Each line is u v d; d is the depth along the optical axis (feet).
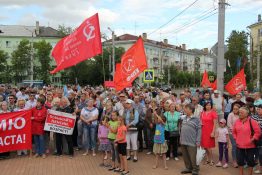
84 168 32.07
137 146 38.45
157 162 32.12
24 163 33.96
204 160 34.50
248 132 27.02
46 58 226.38
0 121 35.04
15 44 250.57
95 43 37.47
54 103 40.78
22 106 37.96
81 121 38.91
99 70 198.70
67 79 218.38
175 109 35.40
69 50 38.78
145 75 58.13
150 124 36.65
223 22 47.21
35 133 36.40
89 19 37.70
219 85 47.65
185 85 271.69
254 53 136.98
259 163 29.60
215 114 32.53
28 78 227.40
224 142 31.76
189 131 29.32
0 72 221.66
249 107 31.55
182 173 30.04
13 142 35.76
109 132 31.76
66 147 38.29
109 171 31.04
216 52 53.42
